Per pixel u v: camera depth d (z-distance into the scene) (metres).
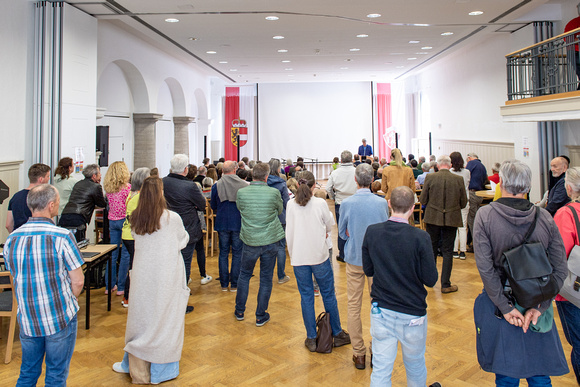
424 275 2.35
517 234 2.16
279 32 8.40
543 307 2.12
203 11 6.83
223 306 4.58
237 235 4.96
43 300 2.38
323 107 17.94
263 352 3.52
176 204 4.31
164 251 3.03
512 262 2.09
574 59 5.71
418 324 2.36
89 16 6.71
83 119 6.53
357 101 17.97
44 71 5.96
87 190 4.61
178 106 12.91
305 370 3.22
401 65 13.12
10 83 5.55
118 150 9.65
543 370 2.14
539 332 2.14
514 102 6.71
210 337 3.81
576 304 2.49
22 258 2.37
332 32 8.47
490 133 10.41
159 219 2.99
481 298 2.32
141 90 10.11
